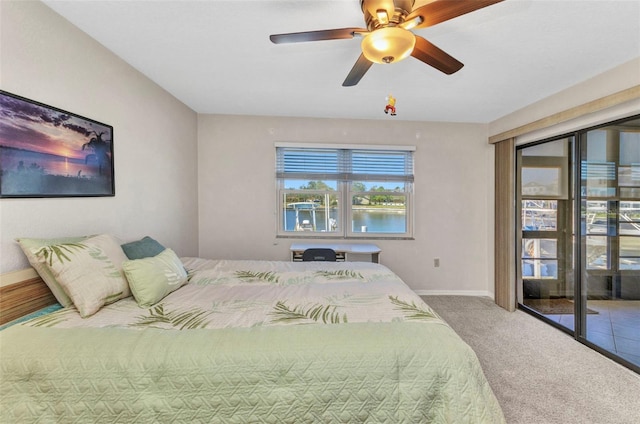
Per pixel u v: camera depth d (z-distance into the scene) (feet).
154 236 8.04
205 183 10.99
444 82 7.69
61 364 3.26
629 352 6.82
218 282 6.15
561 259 8.97
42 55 4.67
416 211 11.55
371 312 4.54
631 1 4.46
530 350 7.38
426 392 3.45
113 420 3.22
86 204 5.62
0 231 4.08
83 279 4.24
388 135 11.39
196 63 6.82
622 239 7.05
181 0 4.61
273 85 8.11
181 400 3.29
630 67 6.31
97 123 5.87
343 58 6.56
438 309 10.16
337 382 3.44
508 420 5.01
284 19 5.08
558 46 5.81
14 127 4.25
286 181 11.50
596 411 5.22
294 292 5.48
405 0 3.61
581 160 7.95
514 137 10.04
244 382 3.36
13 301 4.01
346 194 11.57
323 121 11.22
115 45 6.01
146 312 4.38
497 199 10.89
